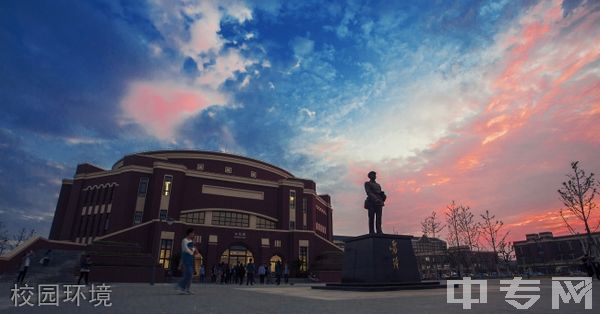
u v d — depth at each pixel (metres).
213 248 44.62
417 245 91.31
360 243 16.08
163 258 41.47
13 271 30.36
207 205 50.41
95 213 48.03
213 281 36.12
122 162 52.94
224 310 6.76
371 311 6.51
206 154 57.09
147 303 7.92
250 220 52.50
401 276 15.30
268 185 55.66
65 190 52.72
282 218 53.78
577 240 89.56
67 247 37.12
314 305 7.76
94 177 50.47
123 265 31.52
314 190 60.22
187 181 50.31
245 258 47.78
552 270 92.06
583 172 36.75
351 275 16.16
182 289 10.72
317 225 63.69
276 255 50.00
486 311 6.32
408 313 6.12
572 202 37.44
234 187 53.06
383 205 16.80
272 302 8.47
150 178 48.28
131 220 45.69
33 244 34.00
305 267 49.56
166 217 46.06
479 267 76.56
